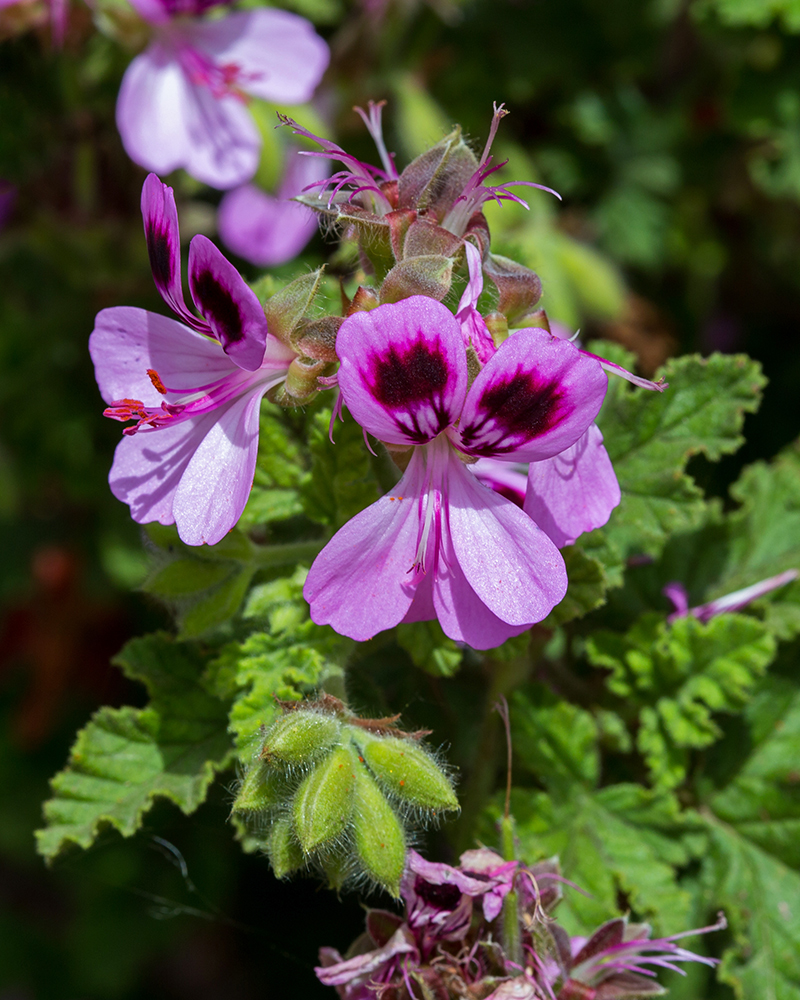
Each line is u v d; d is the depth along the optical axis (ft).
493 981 0.87
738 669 0.99
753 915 1.00
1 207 1.29
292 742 0.85
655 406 1.01
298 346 0.85
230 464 0.85
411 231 0.85
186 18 1.19
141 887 1.35
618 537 1.02
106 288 1.38
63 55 1.22
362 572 0.84
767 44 1.32
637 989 0.91
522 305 0.86
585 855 0.98
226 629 0.97
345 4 1.36
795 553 1.07
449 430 0.85
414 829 0.92
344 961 0.90
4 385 1.38
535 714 0.99
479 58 1.38
